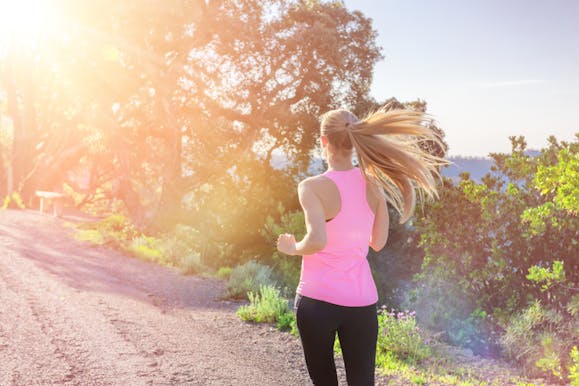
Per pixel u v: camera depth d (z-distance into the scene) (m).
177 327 7.32
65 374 5.06
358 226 2.68
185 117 24.73
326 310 2.62
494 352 7.66
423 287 9.92
